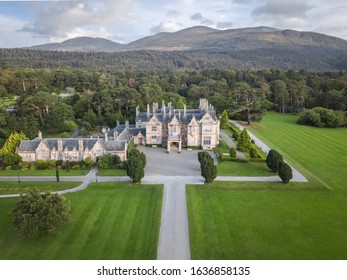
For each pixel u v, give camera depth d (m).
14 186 80.25
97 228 59.34
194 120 118.00
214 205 69.31
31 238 56.16
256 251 52.00
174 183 82.25
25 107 141.50
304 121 167.00
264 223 61.38
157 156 109.12
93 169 94.75
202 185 80.12
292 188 78.56
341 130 154.12
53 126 135.75
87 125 142.75
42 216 55.50
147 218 63.22
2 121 127.62
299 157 106.88
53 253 51.56
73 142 100.06
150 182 82.94
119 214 65.00
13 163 96.38
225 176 87.56
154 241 54.62
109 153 98.75
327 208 68.06
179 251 51.88
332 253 51.50
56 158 99.19
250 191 77.12
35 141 101.38
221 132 144.12
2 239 56.19
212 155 110.50
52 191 77.44
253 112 163.25
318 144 125.06
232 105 163.62
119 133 123.06
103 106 154.88
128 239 55.47
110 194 75.38
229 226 60.09
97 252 51.59
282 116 193.00
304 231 58.47
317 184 80.75
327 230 58.84
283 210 67.00
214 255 50.75
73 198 73.12
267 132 146.12
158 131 122.62
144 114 131.88
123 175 89.19
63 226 60.03
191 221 61.72
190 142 120.44
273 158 88.62
